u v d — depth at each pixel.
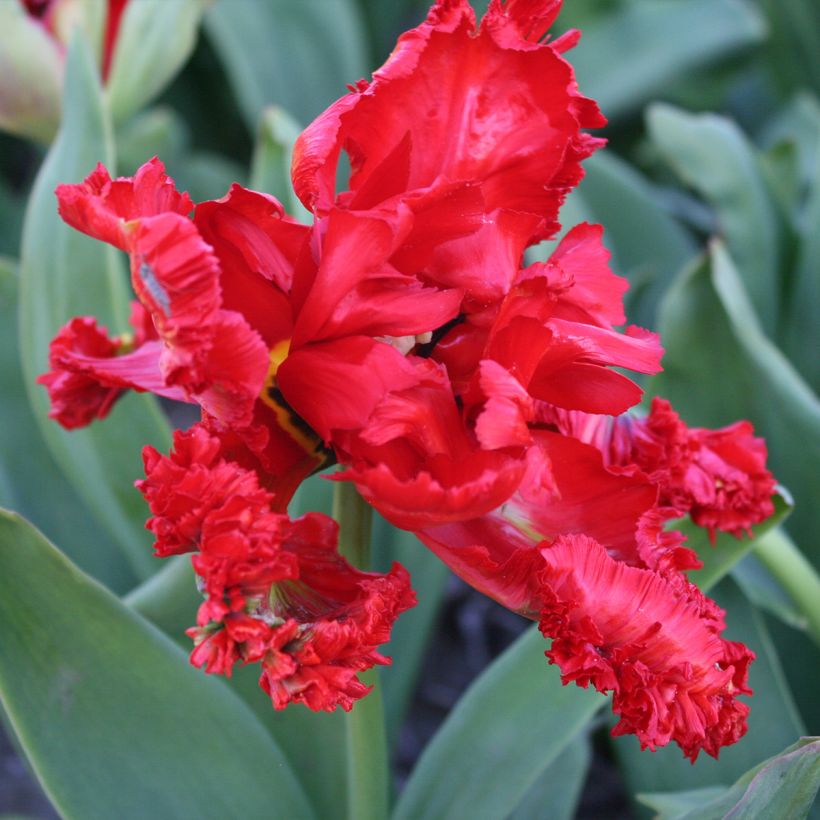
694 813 0.48
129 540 0.61
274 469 0.43
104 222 0.41
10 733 0.62
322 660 0.42
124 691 0.50
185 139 1.13
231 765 0.51
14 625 0.48
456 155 0.44
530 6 0.44
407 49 0.43
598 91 1.03
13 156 1.23
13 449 0.64
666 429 0.49
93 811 0.48
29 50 0.69
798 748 0.46
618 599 0.43
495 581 0.43
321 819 0.54
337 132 0.44
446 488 0.42
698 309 0.64
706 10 1.05
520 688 0.54
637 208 0.84
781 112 1.06
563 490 0.45
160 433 0.61
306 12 1.00
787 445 0.64
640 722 0.42
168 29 0.73
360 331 0.43
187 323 0.40
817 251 0.72
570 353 0.44
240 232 0.43
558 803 0.60
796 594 0.56
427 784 0.53
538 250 0.67
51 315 0.59
